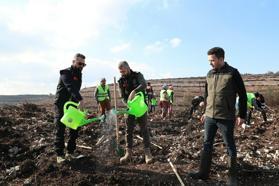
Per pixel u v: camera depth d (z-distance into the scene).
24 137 9.21
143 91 7.24
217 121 6.11
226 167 7.18
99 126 10.99
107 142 7.92
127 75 7.26
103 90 13.89
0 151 7.95
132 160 7.56
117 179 6.41
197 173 6.44
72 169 6.92
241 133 11.29
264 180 6.64
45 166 6.96
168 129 12.91
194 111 18.94
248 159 7.79
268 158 7.82
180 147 9.01
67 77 6.82
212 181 6.48
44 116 12.77
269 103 20.52
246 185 6.43
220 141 9.55
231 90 5.97
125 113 7.43
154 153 8.44
